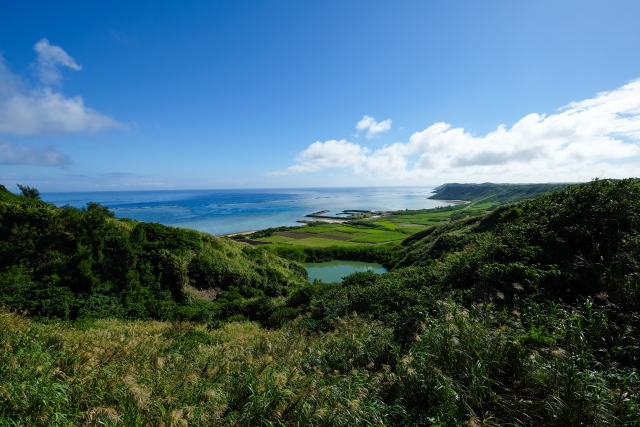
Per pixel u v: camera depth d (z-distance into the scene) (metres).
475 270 10.27
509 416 4.24
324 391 5.07
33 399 4.83
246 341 11.20
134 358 7.87
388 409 4.66
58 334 9.43
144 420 4.79
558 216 10.52
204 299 24.75
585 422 3.81
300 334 11.11
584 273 7.66
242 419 4.78
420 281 12.04
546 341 5.20
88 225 22.22
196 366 7.62
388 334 7.22
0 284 16.72
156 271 23.39
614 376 4.39
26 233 20.22
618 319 5.69
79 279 19.08
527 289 8.20
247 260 33.25
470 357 5.04
